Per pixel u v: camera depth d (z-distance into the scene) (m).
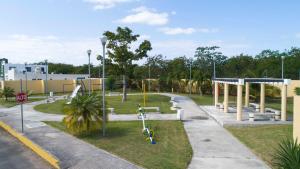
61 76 59.16
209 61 58.47
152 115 20.80
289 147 8.30
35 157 11.66
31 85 44.91
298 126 10.02
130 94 41.62
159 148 12.00
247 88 24.86
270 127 16.42
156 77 54.50
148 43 31.58
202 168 9.66
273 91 34.44
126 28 30.86
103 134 14.16
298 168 7.54
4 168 10.44
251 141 13.23
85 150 11.80
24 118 20.05
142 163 10.15
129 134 14.48
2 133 16.28
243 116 19.66
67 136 14.25
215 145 12.56
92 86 52.75
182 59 56.75
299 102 9.98
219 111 22.47
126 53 30.72
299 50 61.88
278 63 53.94
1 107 26.80
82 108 13.83
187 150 11.70
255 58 60.38
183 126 16.83
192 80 42.69
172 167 9.73
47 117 20.36
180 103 29.67
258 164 10.04
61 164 10.30
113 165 10.01
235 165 9.95
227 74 54.19
